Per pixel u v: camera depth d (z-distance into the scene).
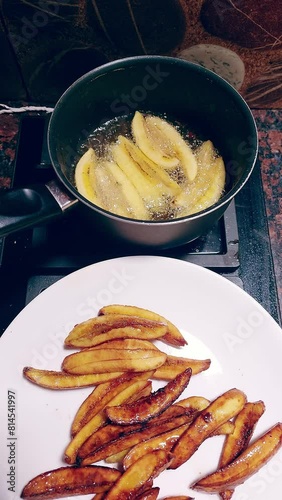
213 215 0.40
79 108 0.44
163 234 0.40
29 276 0.46
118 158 0.44
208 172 0.44
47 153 0.50
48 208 0.39
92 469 0.38
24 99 0.55
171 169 0.45
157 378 0.41
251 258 0.48
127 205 0.42
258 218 0.49
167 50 0.49
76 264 0.46
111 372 0.40
